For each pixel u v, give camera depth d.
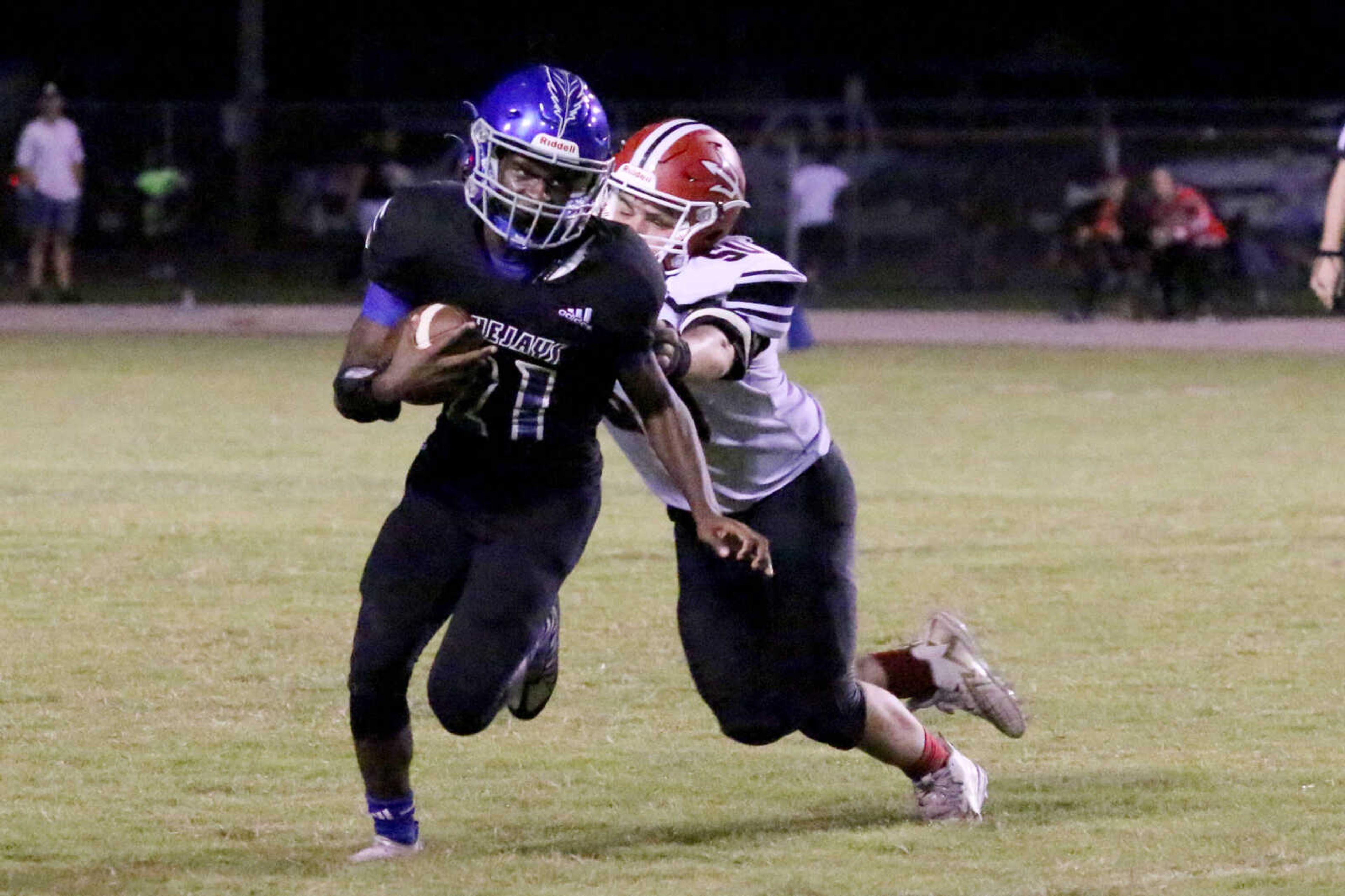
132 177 83.38
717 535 14.45
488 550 14.80
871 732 16.38
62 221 75.44
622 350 14.34
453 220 14.23
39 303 75.69
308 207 83.69
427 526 14.88
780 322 15.35
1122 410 47.47
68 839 16.00
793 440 15.93
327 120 83.44
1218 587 26.88
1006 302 79.50
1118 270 72.75
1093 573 27.78
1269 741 19.28
